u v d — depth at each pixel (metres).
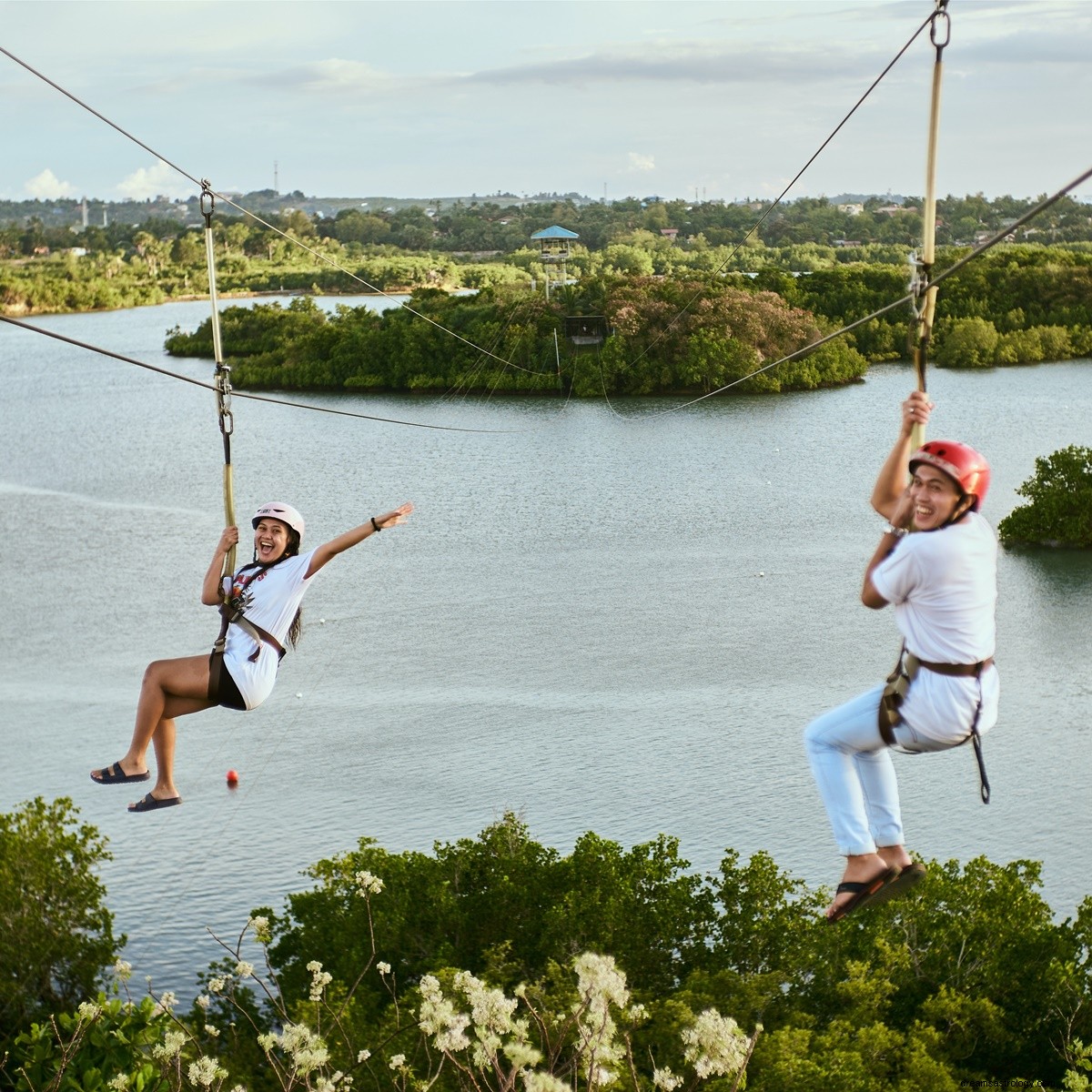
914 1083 24.03
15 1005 30.97
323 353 150.62
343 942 30.39
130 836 45.44
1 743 54.41
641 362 137.25
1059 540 81.81
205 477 105.44
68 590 75.38
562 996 22.92
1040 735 52.34
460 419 128.75
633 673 60.75
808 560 78.88
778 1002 28.83
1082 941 30.58
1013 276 164.50
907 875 7.94
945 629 7.44
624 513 91.12
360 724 55.53
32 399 147.62
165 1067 13.12
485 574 77.69
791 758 50.69
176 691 9.88
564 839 44.69
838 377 141.12
